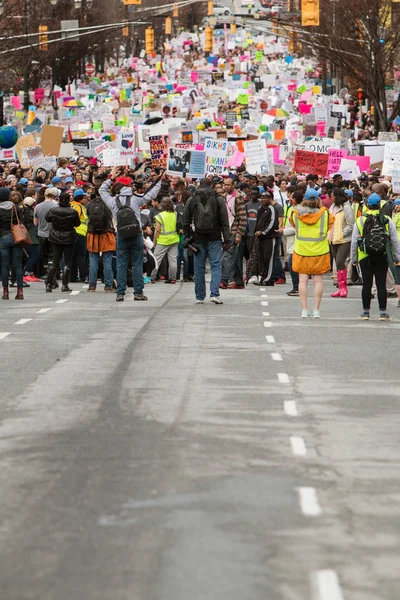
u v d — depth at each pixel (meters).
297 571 14.91
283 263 67.56
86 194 62.62
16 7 167.88
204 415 24.67
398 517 17.27
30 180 70.62
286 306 48.56
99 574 14.83
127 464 20.36
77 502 18.02
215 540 16.12
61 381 28.98
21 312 46.06
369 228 42.75
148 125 109.38
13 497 18.34
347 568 15.05
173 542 16.05
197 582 14.52
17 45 170.25
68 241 55.91
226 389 27.81
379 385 28.58
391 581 14.60
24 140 93.94
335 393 27.41
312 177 65.75
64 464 20.42
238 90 180.00
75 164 89.38
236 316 44.31
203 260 49.16
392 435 22.81
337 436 22.69
